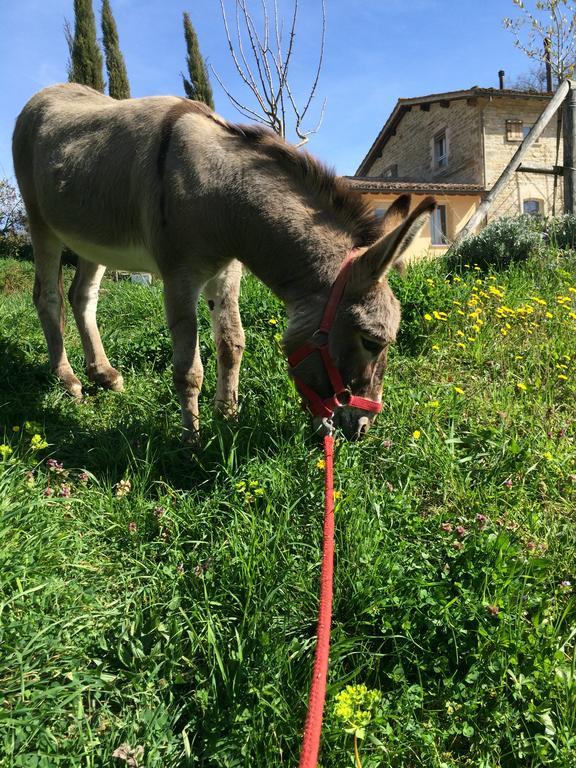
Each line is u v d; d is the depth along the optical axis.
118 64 23.03
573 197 8.57
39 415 3.64
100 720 1.75
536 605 2.24
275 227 2.88
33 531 2.37
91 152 3.56
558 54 16.69
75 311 4.26
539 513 2.80
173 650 1.95
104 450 3.18
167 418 3.55
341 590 2.22
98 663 1.89
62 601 2.11
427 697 1.94
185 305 3.19
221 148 3.05
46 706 1.69
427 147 23.30
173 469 3.10
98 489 2.85
